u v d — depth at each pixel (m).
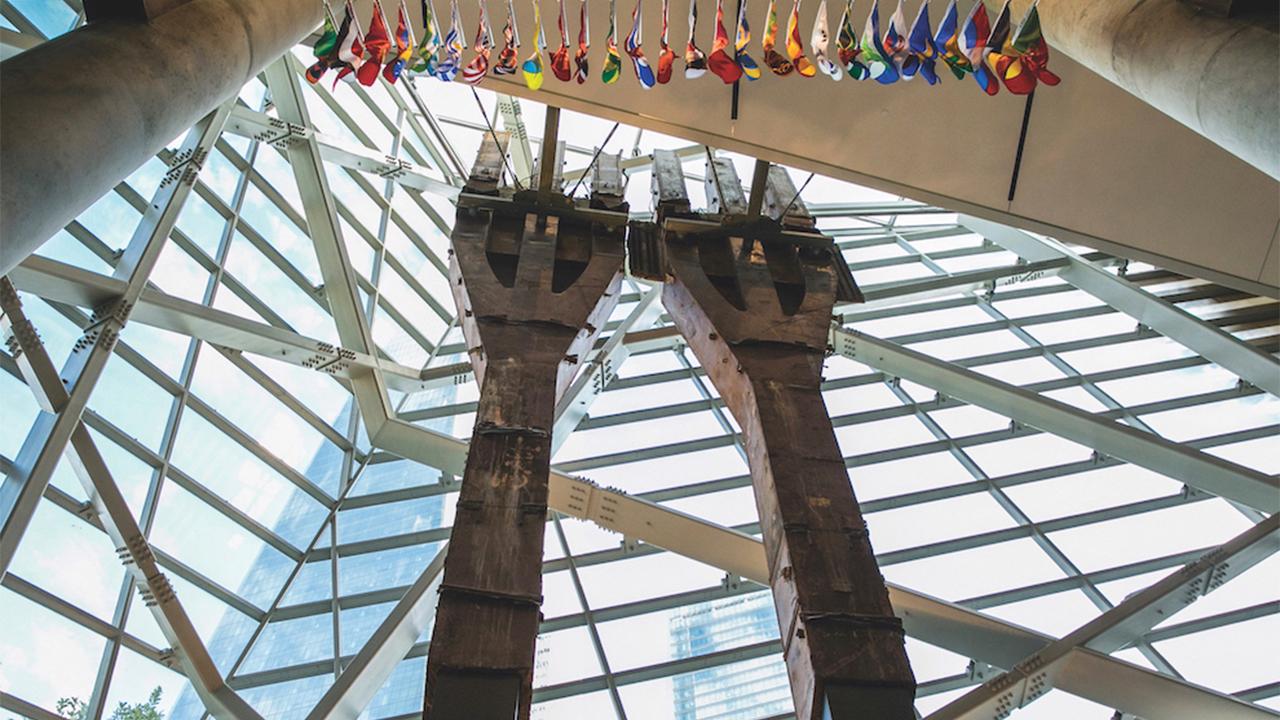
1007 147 10.73
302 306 16.47
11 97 5.29
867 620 8.41
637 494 15.89
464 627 7.77
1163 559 14.55
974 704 11.70
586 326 11.13
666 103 10.40
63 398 10.93
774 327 11.12
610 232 12.53
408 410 17.58
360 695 12.09
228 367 14.69
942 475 16.27
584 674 13.09
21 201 5.01
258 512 14.30
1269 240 11.07
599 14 10.12
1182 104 6.22
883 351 17.61
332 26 7.70
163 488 12.66
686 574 14.43
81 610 10.91
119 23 6.39
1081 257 21.34
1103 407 18.12
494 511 8.66
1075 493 15.80
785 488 9.41
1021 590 14.19
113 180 5.80
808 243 12.49
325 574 14.47
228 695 11.78
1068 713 12.47
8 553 9.62
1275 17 5.99
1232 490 15.37
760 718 12.60
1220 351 18.66
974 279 20.97
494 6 9.80
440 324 20.28
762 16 10.27
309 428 16.05
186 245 14.22
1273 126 5.52
